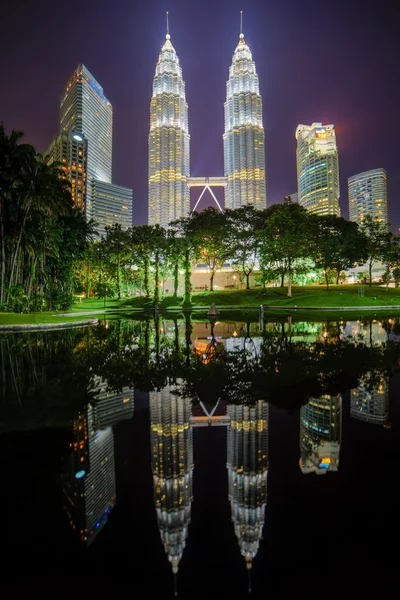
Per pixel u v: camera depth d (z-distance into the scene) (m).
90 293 94.19
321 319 30.73
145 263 72.06
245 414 6.43
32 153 38.34
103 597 2.57
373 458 4.75
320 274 99.62
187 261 67.06
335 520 3.47
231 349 13.76
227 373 9.48
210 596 2.55
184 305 62.75
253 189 196.62
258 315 38.00
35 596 2.59
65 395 7.61
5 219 38.06
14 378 9.15
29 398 7.38
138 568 2.88
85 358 12.15
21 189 37.28
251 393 7.64
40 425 5.90
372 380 8.53
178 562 2.96
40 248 42.97
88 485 4.09
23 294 35.38
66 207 44.16
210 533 3.33
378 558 2.96
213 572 2.82
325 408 6.68
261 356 12.02
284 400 7.14
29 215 38.84
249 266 81.12
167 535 3.31
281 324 26.03
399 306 50.50
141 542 3.20
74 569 2.88
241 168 198.50
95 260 79.62
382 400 7.05
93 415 6.39
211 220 75.06
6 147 36.47
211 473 4.46
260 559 2.98
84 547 3.12
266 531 3.35
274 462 4.71
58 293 46.25
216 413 6.50
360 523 3.42
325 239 63.78
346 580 2.74
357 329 21.42
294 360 11.16
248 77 199.88
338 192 195.50
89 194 189.00
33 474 4.29
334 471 4.43
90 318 31.55
